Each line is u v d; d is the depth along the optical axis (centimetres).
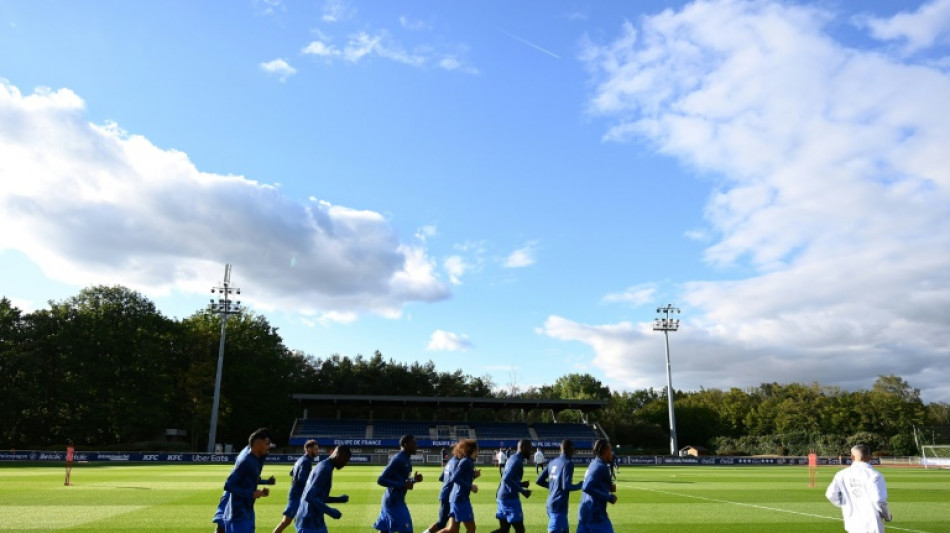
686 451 9019
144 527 1523
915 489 3069
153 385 6731
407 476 1058
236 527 859
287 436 8475
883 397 9800
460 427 7656
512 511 1135
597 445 979
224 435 8006
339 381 9856
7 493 2394
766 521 1766
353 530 1517
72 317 6544
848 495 910
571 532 1507
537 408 7762
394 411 9550
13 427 6378
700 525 1684
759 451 9525
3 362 6062
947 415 13188
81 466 4694
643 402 13450
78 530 1474
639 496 2569
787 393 11481
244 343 7962
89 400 6381
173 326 7281
